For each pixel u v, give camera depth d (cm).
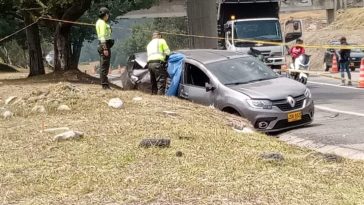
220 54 1305
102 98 1178
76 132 823
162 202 532
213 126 943
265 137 899
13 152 751
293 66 1981
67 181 608
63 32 2002
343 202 528
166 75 1348
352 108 1411
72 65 2034
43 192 575
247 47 2158
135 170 642
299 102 1107
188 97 1251
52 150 755
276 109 1074
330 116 1286
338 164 688
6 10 2309
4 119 1027
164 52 1352
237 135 869
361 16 4731
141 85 1534
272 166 665
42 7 1897
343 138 974
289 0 5875
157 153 719
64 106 1095
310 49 4125
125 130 875
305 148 839
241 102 1088
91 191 572
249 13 2309
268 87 1123
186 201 533
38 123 964
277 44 2019
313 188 574
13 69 4369
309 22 6869
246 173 629
